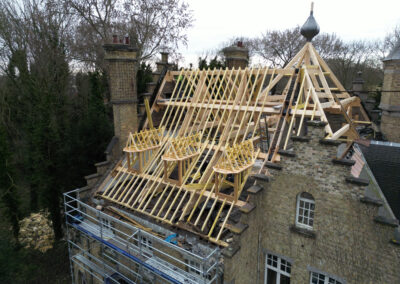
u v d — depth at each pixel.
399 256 7.40
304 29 13.60
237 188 9.65
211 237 9.20
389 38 46.06
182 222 9.98
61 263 16.72
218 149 11.29
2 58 26.56
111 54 12.92
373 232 7.72
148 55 30.89
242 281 8.87
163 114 15.16
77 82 29.69
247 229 8.68
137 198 11.58
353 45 47.44
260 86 12.62
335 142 7.97
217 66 30.78
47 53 25.89
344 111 12.20
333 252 8.45
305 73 11.56
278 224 9.35
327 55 47.06
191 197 10.46
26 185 23.47
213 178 11.12
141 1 28.44
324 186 8.34
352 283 8.25
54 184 17.42
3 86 26.86
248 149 10.58
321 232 8.57
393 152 11.57
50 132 17.09
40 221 22.08
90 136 18.03
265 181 9.25
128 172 12.94
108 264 12.93
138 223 10.85
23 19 27.25
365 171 11.30
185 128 12.85
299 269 9.14
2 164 17.97
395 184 10.76
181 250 8.27
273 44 49.47
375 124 18.45
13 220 17.94
